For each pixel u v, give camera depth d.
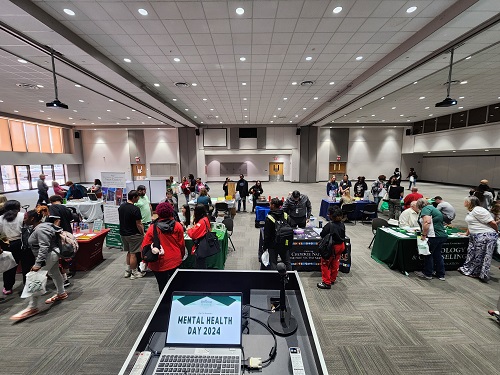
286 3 3.70
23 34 4.16
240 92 8.73
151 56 5.57
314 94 9.02
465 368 2.17
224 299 1.22
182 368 1.04
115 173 5.08
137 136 17.80
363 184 8.33
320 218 7.59
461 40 4.47
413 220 4.43
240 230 6.49
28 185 14.45
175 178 18.06
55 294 3.35
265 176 19.67
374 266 4.26
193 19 4.10
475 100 10.69
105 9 3.80
